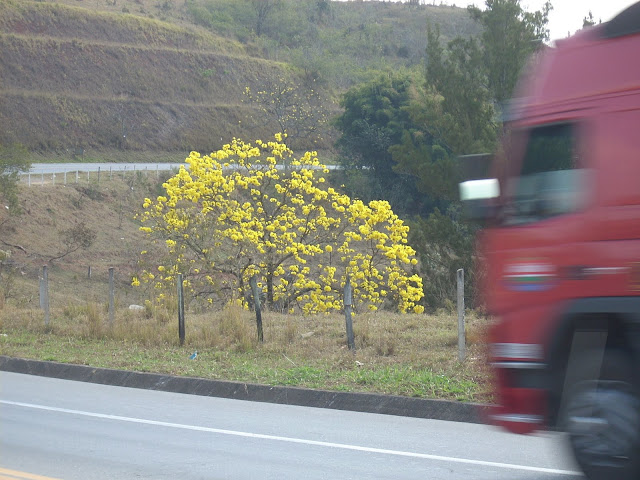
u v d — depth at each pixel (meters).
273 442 8.34
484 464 7.36
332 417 9.73
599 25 6.09
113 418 9.59
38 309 19.91
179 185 25.67
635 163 5.76
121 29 96.75
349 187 63.78
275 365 12.45
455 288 25.25
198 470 7.21
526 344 6.20
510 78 25.42
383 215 24.31
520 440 8.40
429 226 25.92
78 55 88.19
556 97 6.18
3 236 49.12
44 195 55.16
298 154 85.81
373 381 10.86
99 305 19.69
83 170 66.31
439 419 9.59
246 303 22.50
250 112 94.19
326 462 7.50
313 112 92.00
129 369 12.38
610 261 5.82
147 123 86.00
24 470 7.18
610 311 5.80
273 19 129.38
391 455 7.75
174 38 101.00
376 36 143.50
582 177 5.98
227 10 128.88
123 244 53.97
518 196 6.33
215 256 24.45
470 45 26.97
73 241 49.69
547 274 6.11
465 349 12.42
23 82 81.81
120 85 88.38
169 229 24.80
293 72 104.38
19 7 89.81
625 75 5.87
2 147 51.03
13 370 13.34
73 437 8.55
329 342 14.11
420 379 10.67
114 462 7.49
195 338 14.83
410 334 14.34
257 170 26.09
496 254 6.45
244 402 10.78
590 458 6.04
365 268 24.14
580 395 6.08
